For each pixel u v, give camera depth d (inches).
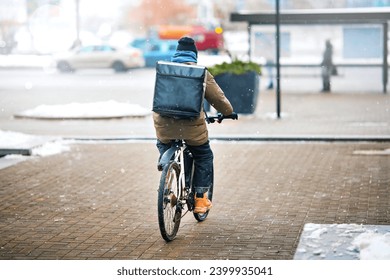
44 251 408.2
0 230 451.5
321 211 494.6
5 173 634.2
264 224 461.7
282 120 1001.5
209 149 449.7
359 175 619.5
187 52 441.7
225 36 2576.3
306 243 410.0
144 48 2257.6
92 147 784.3
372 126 924.0
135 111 1064.2
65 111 1056.2
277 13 1021.2
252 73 1054.4
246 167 661.3
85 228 455.8
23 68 2155.5
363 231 429.4
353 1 2583.7
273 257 392.2
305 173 631.2
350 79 1700.3
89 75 1919.3
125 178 615.2
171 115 426.0
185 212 450.6
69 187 578.6
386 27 1416.1
